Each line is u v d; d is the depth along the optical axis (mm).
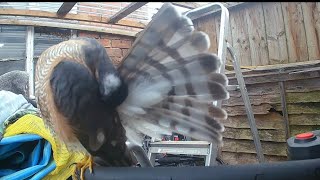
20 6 1094
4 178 473
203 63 358
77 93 349
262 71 908
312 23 958
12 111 539
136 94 378
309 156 287
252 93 913
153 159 666
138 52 352
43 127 489
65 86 350
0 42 1212
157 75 370
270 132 880
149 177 297
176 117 407
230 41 1156
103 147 390
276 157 865
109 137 386
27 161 517
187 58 355
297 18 991
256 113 903
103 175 346
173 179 286
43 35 1265
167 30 336
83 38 404
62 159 476
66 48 376
